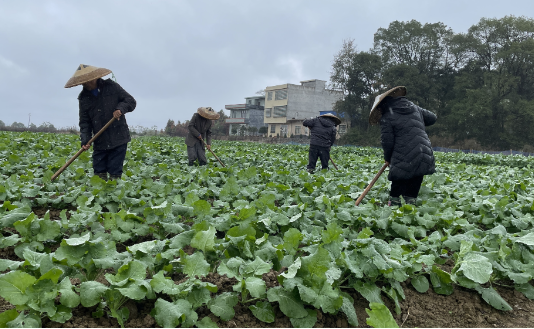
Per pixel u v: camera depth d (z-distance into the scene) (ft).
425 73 176.96
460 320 9.26
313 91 241.14
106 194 16.49
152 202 15.69
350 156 52.39
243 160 36.55
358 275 9.01
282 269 10.55
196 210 12.65
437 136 164.55
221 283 9.56
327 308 8.09
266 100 250.16
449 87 175.32
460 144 152.35
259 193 18.33
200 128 31.09
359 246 10.03
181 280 9.61
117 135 21.33
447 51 178.29
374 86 174.70
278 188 18.99
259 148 65.62
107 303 7.99
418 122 18.38
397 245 10.79
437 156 65.00
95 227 11.96
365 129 186.39
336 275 8.79
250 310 8.63
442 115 168.35
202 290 8.26
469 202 18.48
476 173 35.47
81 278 8.72
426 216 14.64
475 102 149.89
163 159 36.37
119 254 9.37
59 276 7.75
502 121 153.28
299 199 16.70
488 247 11.85
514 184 25.21
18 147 37.96
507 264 10.92
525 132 148.97
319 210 15.65
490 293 10.03
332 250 9.78
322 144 31.76
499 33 165.37
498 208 16.40
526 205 16.83
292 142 182.19
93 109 20.67
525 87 161.99
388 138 18.35
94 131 21.18
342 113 190.90
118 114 20.49
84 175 22.34
